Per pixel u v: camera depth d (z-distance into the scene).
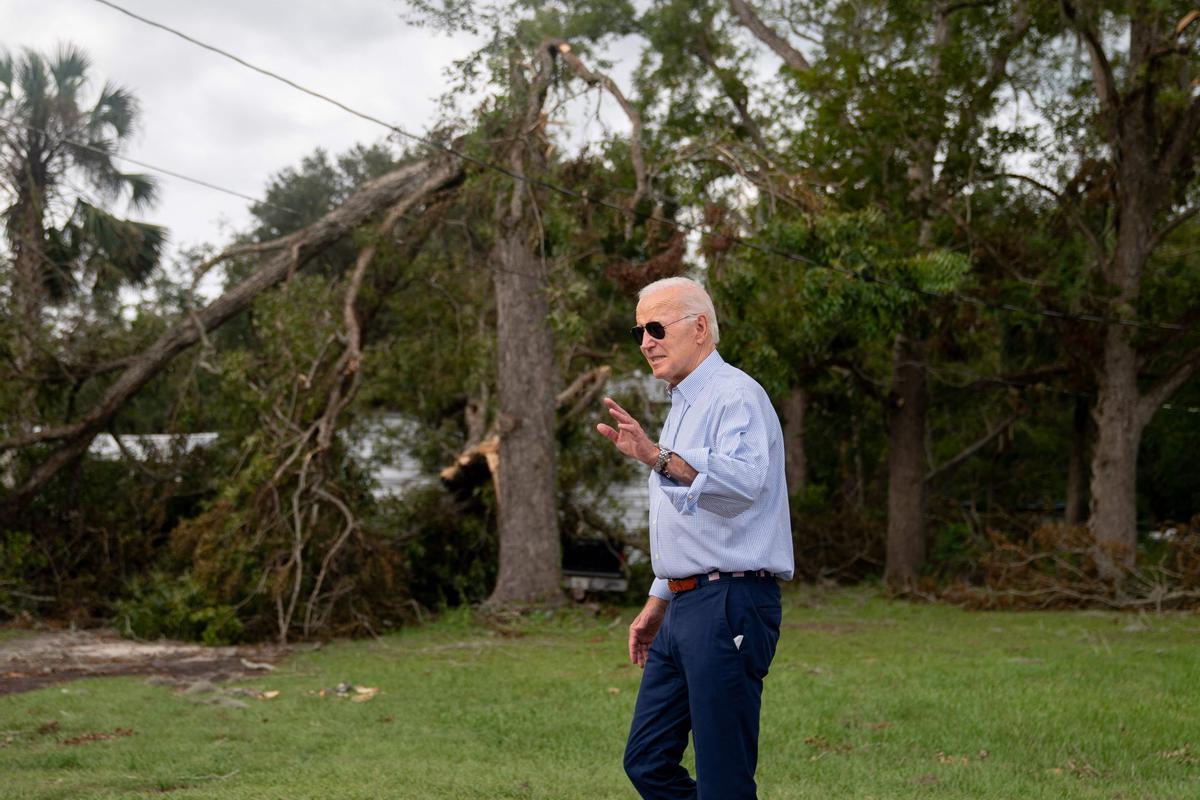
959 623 15.40
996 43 21.22
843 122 19.72
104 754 6.54
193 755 6.50
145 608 13.73
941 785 5.72
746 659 3.38
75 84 22.86
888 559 21.77
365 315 16.98
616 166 17.33
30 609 15.35
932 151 20.11
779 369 17.16
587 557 17.67
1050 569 18.17
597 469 18.34
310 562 14.05
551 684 9.49
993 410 28.78
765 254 16.69
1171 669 10.01
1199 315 19.83
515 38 15.24
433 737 7.18
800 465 27.45
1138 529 28.19
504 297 16.12
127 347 16.31
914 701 8.12
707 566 3.39
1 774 6.04
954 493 30.77
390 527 16.69
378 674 10.39
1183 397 26.06
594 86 15.66
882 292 16.55
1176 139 19.34
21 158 21.42
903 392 21.98
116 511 16.31
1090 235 19.52
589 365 20.62
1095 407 19.73
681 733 3.61
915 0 19.70
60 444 16.03
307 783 5.67
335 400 14.77
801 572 22.58
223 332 27.20
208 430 17.48
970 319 20.12
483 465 17.03
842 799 5.36
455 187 16.58
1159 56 18.50
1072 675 9.58
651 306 3.59
